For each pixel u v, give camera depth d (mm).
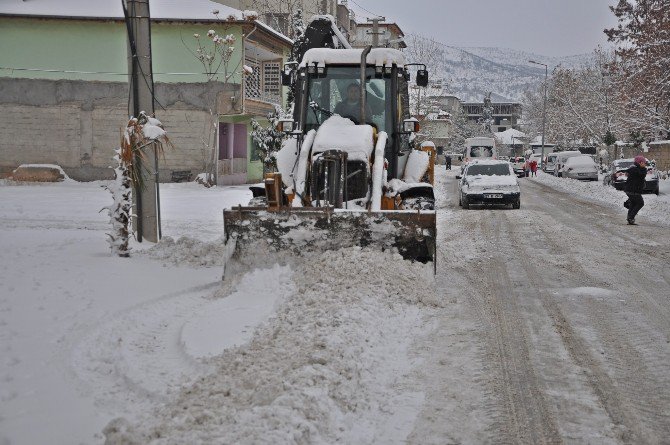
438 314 7844
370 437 4664
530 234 15547
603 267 11219
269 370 5531
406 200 10438
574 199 27328
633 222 17797
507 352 6566
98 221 16250
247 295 8391
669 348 6742
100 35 29656
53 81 29844
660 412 5180
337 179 9445
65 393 5422
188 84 29859
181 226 15617
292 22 40031
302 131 10836
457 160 88938
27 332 6910
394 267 8359
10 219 16312
